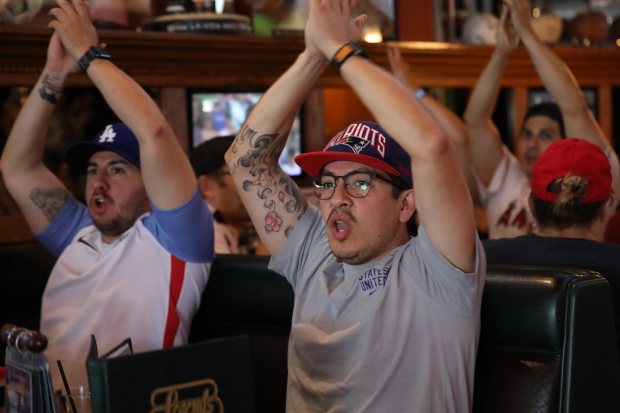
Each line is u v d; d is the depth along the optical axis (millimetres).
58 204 4094
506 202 5289
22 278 4547
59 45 3785
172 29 4996
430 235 2756
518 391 2885
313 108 5602
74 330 3664
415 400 2771
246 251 4973
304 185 5605
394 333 2805
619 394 2936
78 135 4973
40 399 2367
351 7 2887
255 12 5500
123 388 1975
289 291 3551
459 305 2779
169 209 3535
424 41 6180
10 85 4547
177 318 3635
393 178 2916
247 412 2129
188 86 5074
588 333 2852
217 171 4707
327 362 2906
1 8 4609
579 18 6789
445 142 2639
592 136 4770
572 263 3354
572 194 3418
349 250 2914
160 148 3428
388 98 2686
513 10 4773
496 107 6586
